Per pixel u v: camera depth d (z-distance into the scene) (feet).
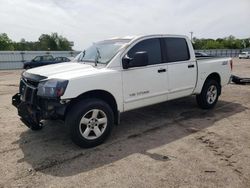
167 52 17.06
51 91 12.24
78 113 12.81
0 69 105.19
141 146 13.79
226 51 223.71
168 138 14.89
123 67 14.56
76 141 13.11
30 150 13.46
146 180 10.36
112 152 13.08
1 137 15.39
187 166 11.46
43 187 10.01
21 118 14.75
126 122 17.92
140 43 15.74
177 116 19.20
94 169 11.35
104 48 16.33
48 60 78.84
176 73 17.46
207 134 15.44
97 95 14.29
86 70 13.79
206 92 20.33
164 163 11.78
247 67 75.72
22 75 15.12
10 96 29.48
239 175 10.65
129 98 15.05
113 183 10.19
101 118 13.80
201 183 10.08
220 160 12.01
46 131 16.33
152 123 17.63
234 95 27.30
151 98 16.21
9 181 10.47
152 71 15.94
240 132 15.74
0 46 232.94
